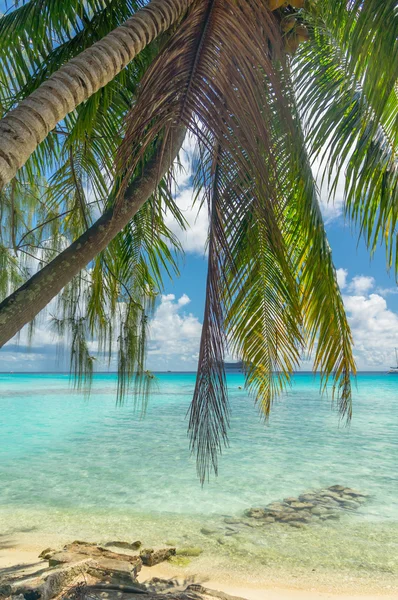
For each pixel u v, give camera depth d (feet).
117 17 11.73
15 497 26.99
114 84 11.45
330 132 12.35
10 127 4.92
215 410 6.40
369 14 8.30
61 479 31.60
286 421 69.41
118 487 29.48
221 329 6.26
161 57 5.69
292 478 32.22
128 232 14.84
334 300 13.35
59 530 20.99
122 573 13.74
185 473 33.53
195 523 22.40
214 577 16.10
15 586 12.09
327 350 13.67
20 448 44.83
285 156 10.68
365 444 47.57
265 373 15.96
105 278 13.21
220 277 6.24
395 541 20.21
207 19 6.15
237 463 37.55
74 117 12.82
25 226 13.06
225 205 6.27
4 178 4.72
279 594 14.94
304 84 12.85
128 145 5.57
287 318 14.98
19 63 11.66
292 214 14.85
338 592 15.25
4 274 12.14
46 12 11.41
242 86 5.76
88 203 13.67
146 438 51.06
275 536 20.68
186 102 5.62
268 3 8.98
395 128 11.16
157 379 12.09
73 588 12.58
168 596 12.56
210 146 5.47
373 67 8.46
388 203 12.03
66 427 61.72
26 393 147.13
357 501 26.53
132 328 12.09
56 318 11.21
